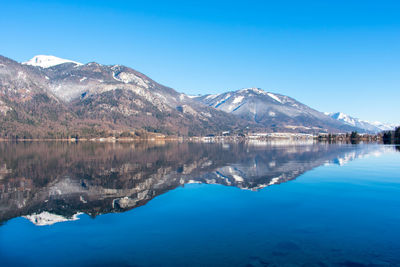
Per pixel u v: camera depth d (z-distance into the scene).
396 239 16.08
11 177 39.97
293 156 75.06
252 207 23.19
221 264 13.44
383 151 93.44
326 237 16.52
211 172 44.47
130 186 32.97
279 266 13.17
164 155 83.12
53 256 14.77
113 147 138.25
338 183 33.78
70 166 53.25
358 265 13.13
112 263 13.84
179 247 15.45
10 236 17.52
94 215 21.58
